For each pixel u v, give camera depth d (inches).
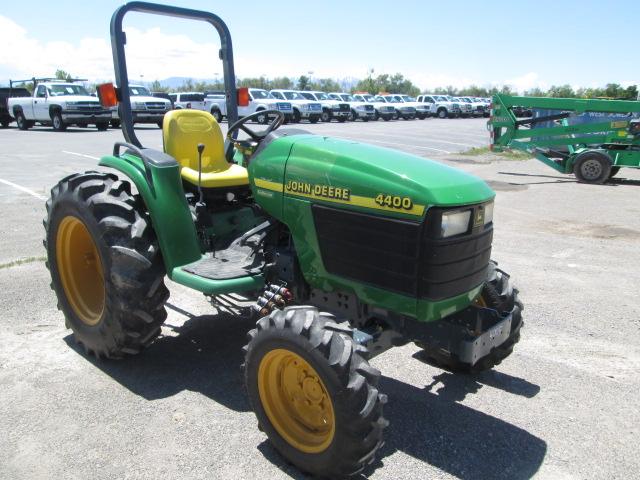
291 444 107.6
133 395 133.1
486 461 112.3
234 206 163.0
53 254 156.0
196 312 182.9
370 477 106.7
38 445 113.6
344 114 1216.2
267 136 131.7
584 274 225.0
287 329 103.0
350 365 97.3
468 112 1579.7
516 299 136.8
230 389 136.9
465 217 107.4
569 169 462.3
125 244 135.0
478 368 143.4
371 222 109.6
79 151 559.8
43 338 161.5
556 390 140.2
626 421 127.3
